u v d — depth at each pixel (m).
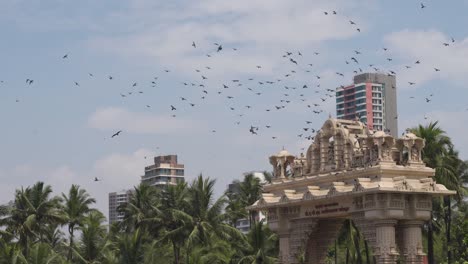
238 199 117.44
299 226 61.94
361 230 56.22
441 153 72.00
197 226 93.12
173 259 97.56
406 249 55.66
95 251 92.75
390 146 56.03
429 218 55.97
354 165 57.88
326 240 63.06
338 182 58.00
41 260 81.81
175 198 95.06
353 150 58.16
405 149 57.91
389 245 54.38
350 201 56.94
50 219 99.50
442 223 84.81
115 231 108.56
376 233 54.91
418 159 56.91
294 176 63.62
